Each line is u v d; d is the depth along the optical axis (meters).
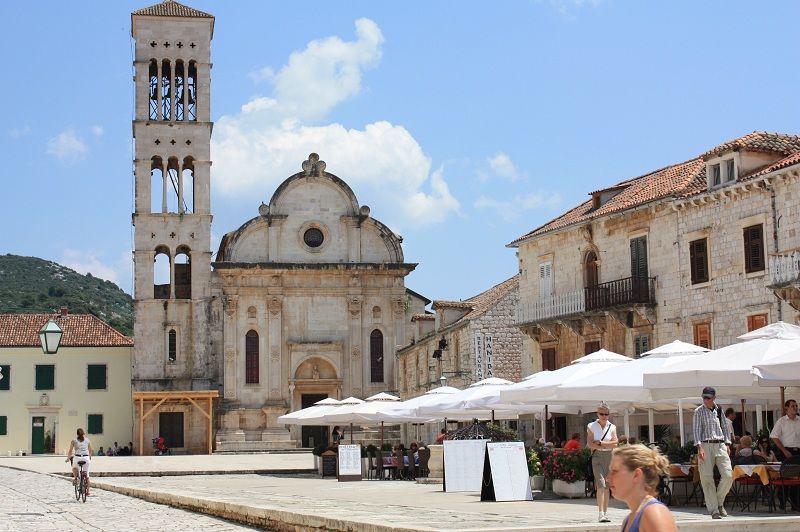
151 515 31.41
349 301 92.38
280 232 92.50
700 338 47.44
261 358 91.00
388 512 25.17
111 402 97.38
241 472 60.38
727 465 23.23
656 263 50.44
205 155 92.62
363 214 93.38
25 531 26.34
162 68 93.62
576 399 31.78
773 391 31.20
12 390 96.06
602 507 23.33
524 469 31.14
